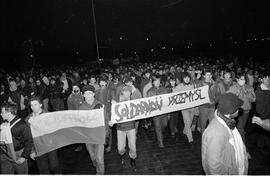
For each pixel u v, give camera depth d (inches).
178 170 208.2
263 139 224.4
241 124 221.9
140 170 213.8
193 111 267.1
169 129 319.3
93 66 1228.5
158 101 237.6
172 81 300.5
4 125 154.4
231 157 102.8
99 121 188.7
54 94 356.2
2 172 157.8
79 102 259.8
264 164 203.9
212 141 100.0
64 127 183.6
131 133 211.0
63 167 232.8
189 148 250.4
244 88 228.8
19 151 160.1
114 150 264.7
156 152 248.1
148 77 365.7
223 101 103.1
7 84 553.6
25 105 281.4
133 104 218.1
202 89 251.4
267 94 199.2
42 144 174.6
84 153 262.1
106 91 268.7
